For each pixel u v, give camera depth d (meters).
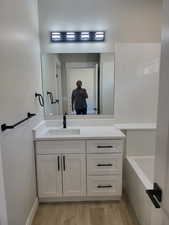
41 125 2.37
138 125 2.55
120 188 2.24
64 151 2.14
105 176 2.21
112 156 2.17
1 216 1.27
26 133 1.85
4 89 1.34
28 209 1.88
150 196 0.77
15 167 1.53
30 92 2.00
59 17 2.46
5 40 1.37
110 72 2.57
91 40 2.50
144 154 2.46
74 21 2.47
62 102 2.63
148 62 2.54
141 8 2.46
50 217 2.03
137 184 1.96
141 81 2.57
